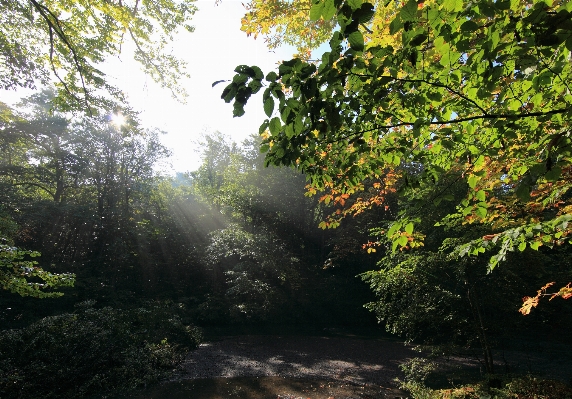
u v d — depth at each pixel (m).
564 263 6.52
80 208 16.97
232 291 15.95
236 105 1.54
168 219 22.80
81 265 18.19
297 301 18.75
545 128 2.43
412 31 1.55
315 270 20.03
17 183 17.12
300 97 1.71
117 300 16.03
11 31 6.49
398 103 2.45
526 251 6.27
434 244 8.39
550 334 7.75
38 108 17.75
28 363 7.96
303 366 11.07
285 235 19.11
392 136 2.85
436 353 7.15
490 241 3.10
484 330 6.81
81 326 9.52
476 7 1.51
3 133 15.09
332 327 18.27
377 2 3.25
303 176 19.31
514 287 6.71
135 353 9.91
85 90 6.85
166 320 13.18
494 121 2.29
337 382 9.47
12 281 4.95
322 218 20.66
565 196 3.42
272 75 1.48
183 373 9.93
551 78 1.88
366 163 3.19
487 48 1.56
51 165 18.12
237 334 16.27
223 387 8.95
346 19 1.35
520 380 5.74
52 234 17.98
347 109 2.01
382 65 1.71
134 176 20.80
